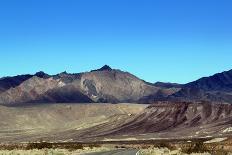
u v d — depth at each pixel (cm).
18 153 6881
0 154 6619
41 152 7238
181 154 7194
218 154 6869
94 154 7031
